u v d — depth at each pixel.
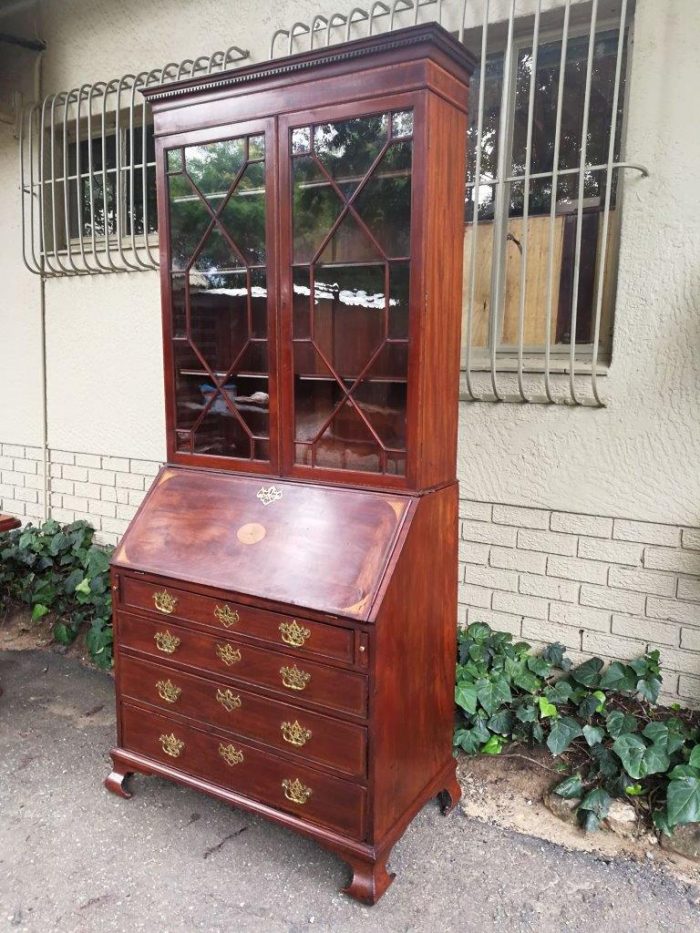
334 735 1.67
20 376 3.63
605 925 1.66
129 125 3.16
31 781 2.17
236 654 1.79
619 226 2.17
